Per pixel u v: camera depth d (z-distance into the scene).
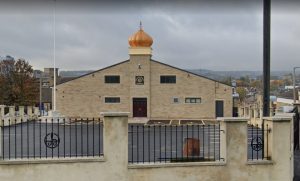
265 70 11.67
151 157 16.75
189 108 58.09
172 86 58.31
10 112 34.75
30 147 20.56
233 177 10.45
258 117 35.44
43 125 37.25
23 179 9.71
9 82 72.44
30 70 74.62
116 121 10.07
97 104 58.44
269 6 11.60
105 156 10.04
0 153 9.89
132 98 58.56
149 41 58.47
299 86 56.38
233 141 10.46
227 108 57.50
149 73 58.47
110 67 58.53
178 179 10.26
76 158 9.94
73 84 58.44
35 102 74.75
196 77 57.94
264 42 11.67
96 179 9.98
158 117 58.31
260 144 11.53
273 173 10.62
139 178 10.12
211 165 10.37
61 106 58.25
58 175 9.83
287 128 10.73
